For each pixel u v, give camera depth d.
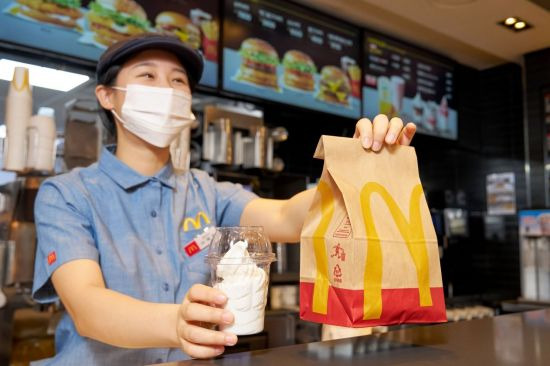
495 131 4.55
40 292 1.25
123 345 0.90
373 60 3.75
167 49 1.46
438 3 3.26
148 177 1.40
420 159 4.54
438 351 0.73
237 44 3.04
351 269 0.76
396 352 0.72
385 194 0.83
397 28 3.82
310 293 0.81
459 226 4.36
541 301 3.50
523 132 4.36
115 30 2.51
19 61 2.32
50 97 2.51
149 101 1.41
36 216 1.27
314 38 3.42
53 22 2.32
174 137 1.48
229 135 2.88
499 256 4.43
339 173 0.81
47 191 1.29
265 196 3.22
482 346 0.77
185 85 1.52
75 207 1.26
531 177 4.20
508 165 4.43
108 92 1.53
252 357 0.70
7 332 2.10
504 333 0.87
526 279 3.63
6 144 2.18
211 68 2.91
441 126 4.19
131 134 1.45
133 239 1.31
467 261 4.51
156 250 1.36
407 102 3.95
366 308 0.75
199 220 1.47
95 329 0.93
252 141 2.98
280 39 3.25
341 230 0.79
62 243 1.17
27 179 2.21
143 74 1.44
